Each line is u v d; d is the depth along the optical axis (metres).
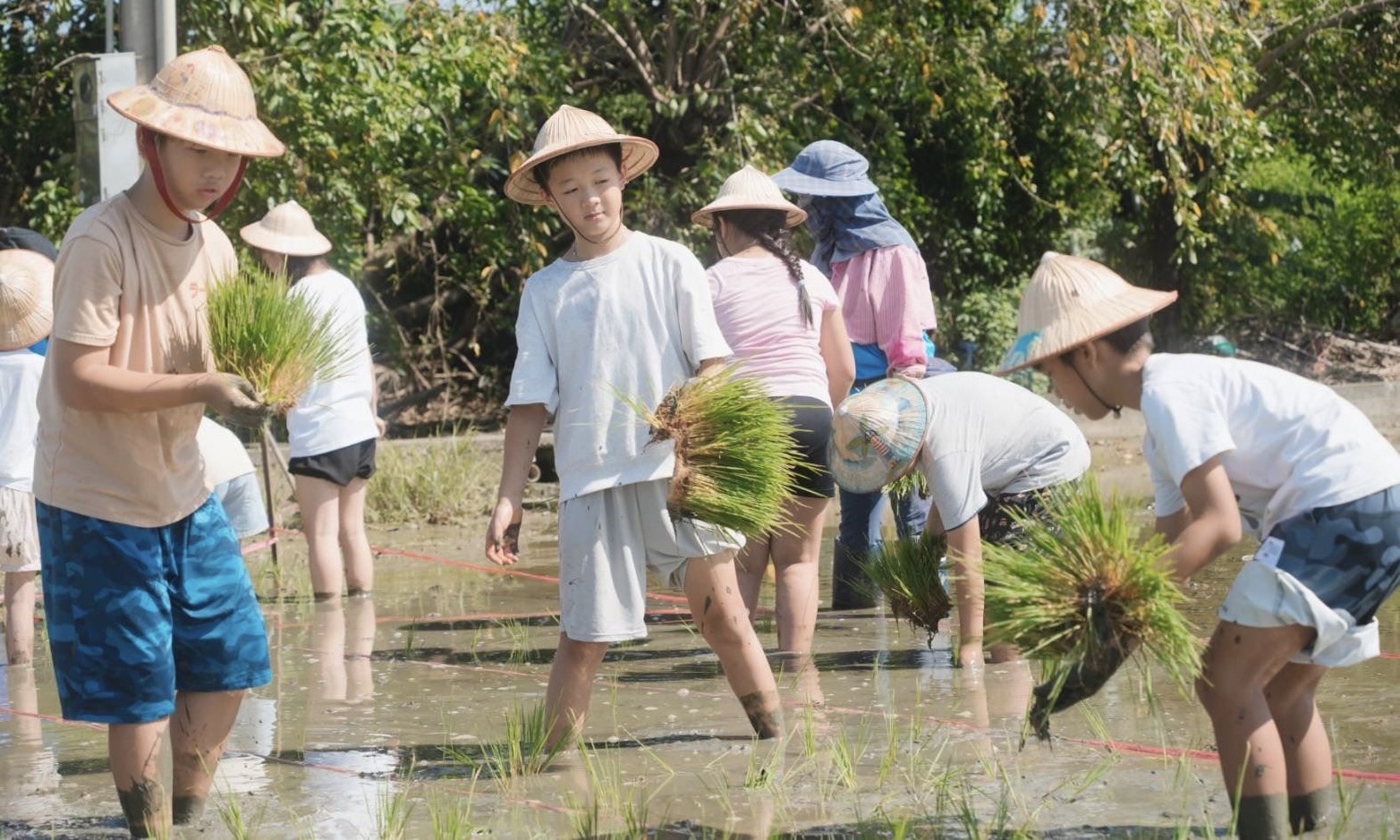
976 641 7.76
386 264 20.92
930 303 9.32
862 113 20.73
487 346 23.55
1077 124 22.19
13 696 7.81
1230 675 4.62
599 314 6.04
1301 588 4.50
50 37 18.20
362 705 7.33
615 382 6.00
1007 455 7.61
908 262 9.16
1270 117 26.62
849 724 6.63
